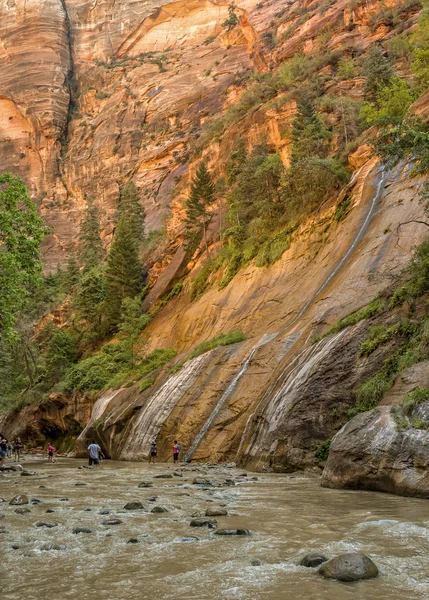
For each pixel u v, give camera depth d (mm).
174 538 8078
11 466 25594
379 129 36344
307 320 26844
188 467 22453
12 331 26922
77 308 66938
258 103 62438
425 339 16547
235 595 5422
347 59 56031
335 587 5578
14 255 25562
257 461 20000
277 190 43250
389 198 30000
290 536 7980
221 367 29281
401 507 10219
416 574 5969
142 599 5375
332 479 13867
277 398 21094
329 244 33094
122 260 59656
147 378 37625
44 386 58438
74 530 8812
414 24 54688
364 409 16938
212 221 56906
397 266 24391
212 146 64312
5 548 7672
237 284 40500
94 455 27297
